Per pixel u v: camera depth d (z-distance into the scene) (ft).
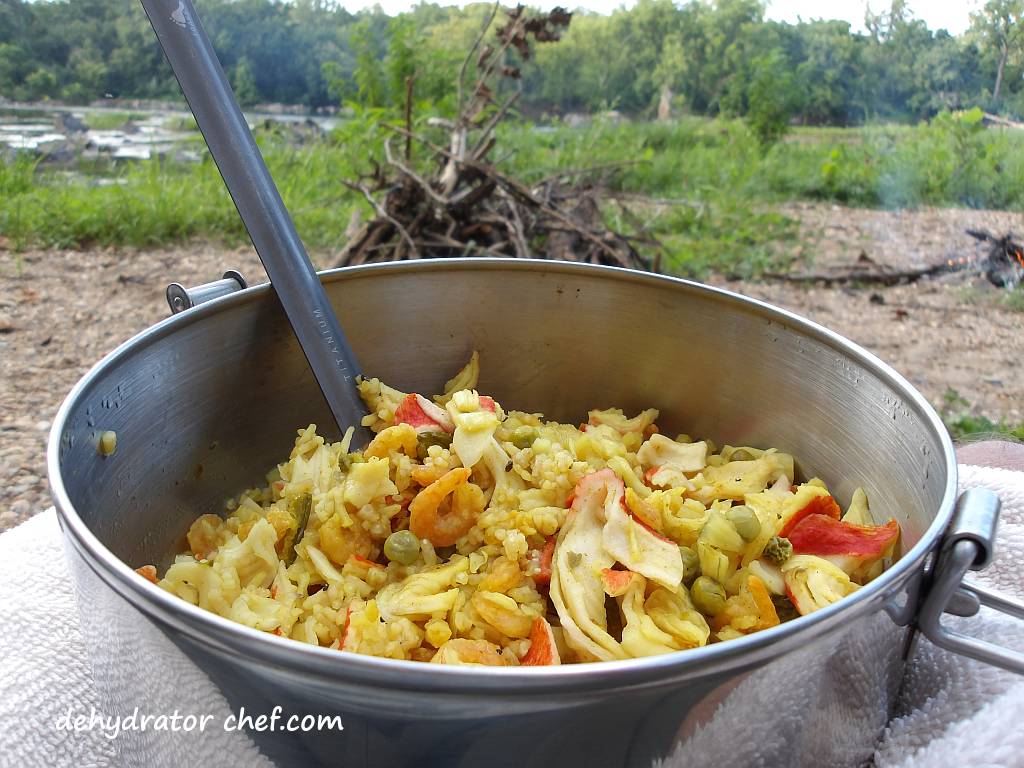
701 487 4.35
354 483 3.88
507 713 2.15
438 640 3.39
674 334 4.90
